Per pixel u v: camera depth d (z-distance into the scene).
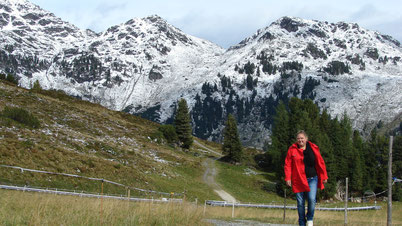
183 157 99.38
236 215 28.69
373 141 91.31
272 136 99.06
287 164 10.21
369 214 46.81
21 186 35.66
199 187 75.38
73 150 62.56
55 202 16.02
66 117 92.06
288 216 32.66
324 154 75.25
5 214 11.44
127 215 12.76
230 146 109.19
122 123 111.12
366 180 84.81
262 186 86.19
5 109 67.50
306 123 86.62
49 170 44.53
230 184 83.62
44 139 60.62
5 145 45.88
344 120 98.44
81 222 10.68
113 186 50.41
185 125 120.56
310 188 9.95
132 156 78.31
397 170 88.69
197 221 13.95
